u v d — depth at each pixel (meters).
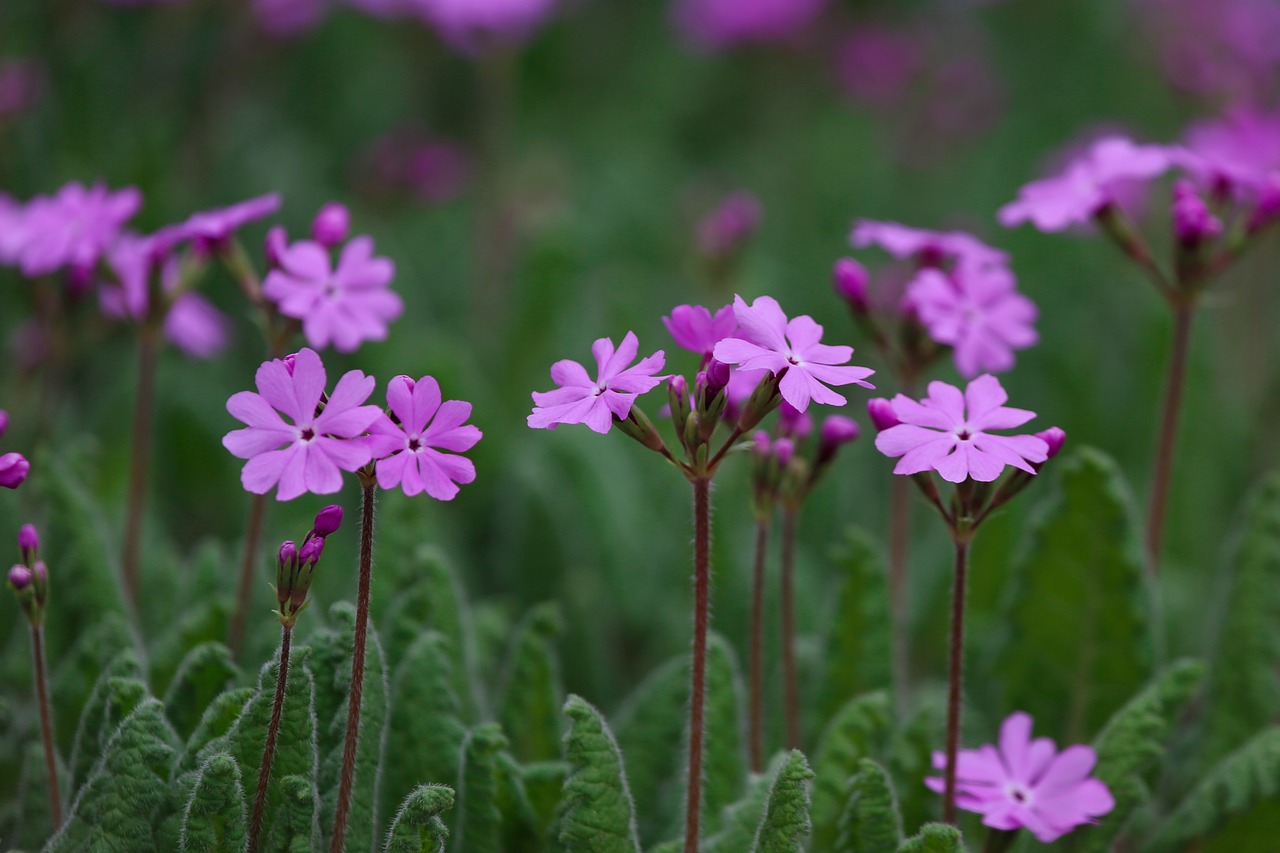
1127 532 3.98
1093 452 3.98
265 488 2.60
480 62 9.41
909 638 5.45
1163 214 8.55
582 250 7.79
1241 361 7.89
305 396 2.70
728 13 10.79
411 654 3.55
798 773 2.94
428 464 2.68
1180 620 5.68
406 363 6.16
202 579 4.27
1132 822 3.89
